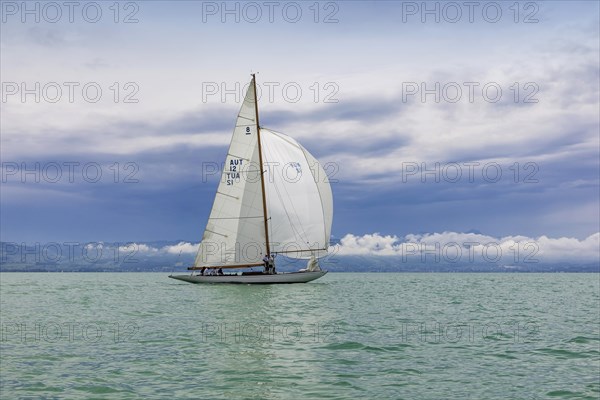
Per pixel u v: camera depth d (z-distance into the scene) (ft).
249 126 228.84
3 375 61.77
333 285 276.62
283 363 68.74
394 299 183.32
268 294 190.49
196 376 61.67
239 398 53.21
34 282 357.41
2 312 134.41
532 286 317.63
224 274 233.14
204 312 132.36
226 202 231.71
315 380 60.34
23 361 69.21
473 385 58.95
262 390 56.08
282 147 227.40
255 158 229.25
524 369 66.90
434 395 55.01
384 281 393.70
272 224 228.43
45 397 53.26
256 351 76.74
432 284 335.88
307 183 224.74
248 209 229.86
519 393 55.93
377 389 56.95
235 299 171.01
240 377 61.36
